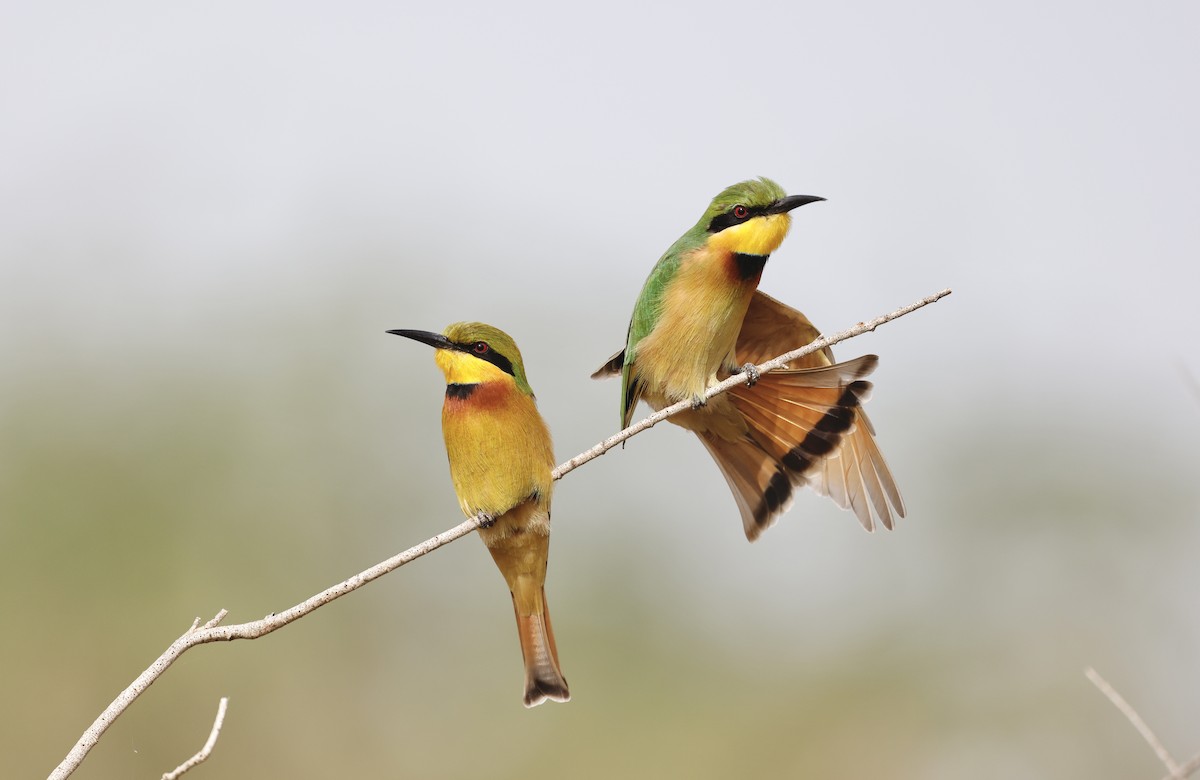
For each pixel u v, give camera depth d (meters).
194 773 14.11
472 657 16.14
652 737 16.39
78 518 15.23
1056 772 15.00
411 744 15.40
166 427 16.05
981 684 15.91
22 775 13.80
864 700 16.31
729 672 16.97
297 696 15.09
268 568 15.73
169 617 14.99
